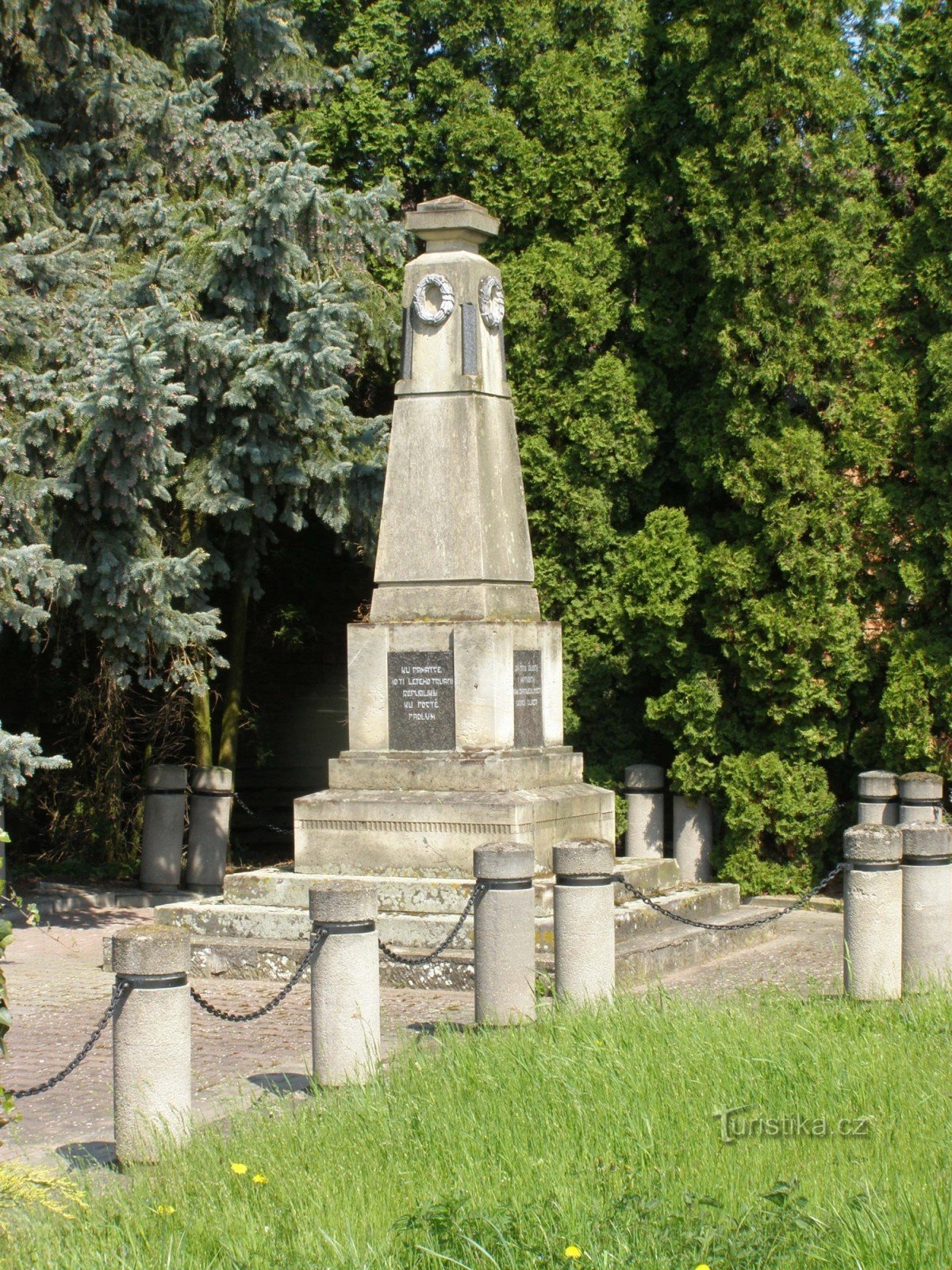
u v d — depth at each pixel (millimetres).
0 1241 5355
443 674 12008
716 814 15578
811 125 14594
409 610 12250
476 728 11914
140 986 6578
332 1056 7605
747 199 14633
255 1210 5574
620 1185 5695
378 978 7805
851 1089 6812
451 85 16453
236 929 11453
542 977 9461
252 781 19562
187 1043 6684
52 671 17297
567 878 8773
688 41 14820
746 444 14875
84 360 12531
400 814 11672
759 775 14773
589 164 15859
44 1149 6969
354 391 17078
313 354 13258
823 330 14633
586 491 15812
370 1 17266
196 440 14047
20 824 17375
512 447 12836
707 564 14930
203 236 13898
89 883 15648
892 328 14938
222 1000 10234
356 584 19141
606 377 15648
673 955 11078
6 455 11844
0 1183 5578
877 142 15258
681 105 15633
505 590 12422
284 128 16500
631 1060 7137
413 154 16797
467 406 12250
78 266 13578
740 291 14742
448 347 12305
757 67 14391
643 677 16156
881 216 15125
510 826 11305
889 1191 5520
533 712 12398
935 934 9320
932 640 14500
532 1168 5879
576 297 15758
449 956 10570
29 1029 9609
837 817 14938
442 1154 6113
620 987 9359
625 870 12602
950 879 9398
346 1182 5836
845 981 9172
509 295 15945
